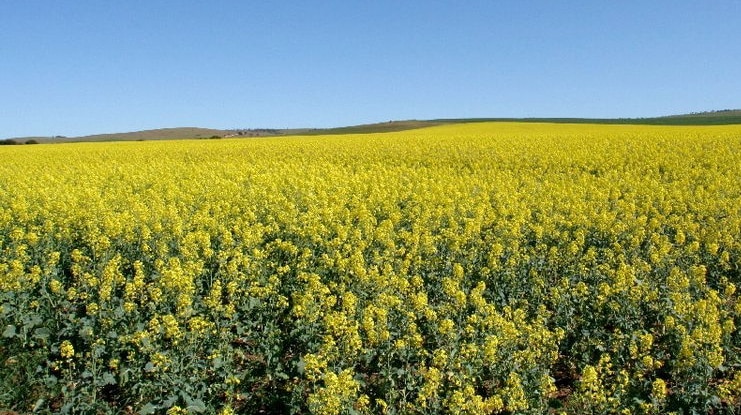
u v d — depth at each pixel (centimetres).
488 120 10081
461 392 764
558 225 1633
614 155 3019
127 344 902
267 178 2502
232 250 1334
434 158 3303
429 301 1141
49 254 1245
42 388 852
